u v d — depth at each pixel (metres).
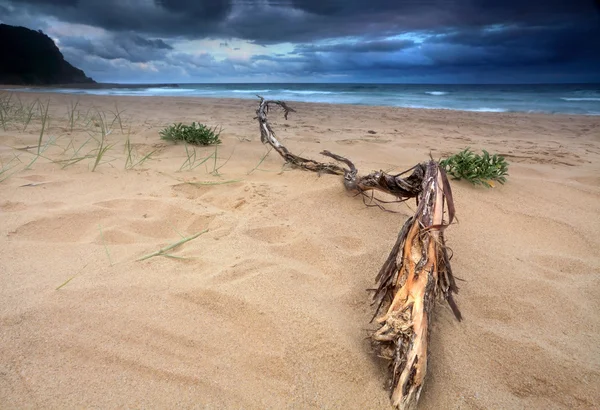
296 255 2.37
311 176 3.70
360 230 2.77
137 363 1.51
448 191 2.02
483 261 2.52
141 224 2.65
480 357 1.72
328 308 1.91
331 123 8.77
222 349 1.62
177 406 1.37
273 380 1.51
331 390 1.50
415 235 1.87
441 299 2.05
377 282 2.03
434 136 7.21
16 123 6.29
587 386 1.59
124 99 13.98
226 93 23.55
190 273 2.11
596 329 1.93
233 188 3.41
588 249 2.82
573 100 17.62
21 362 1.46
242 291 1.95
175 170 3.91
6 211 2.69
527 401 1.53
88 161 4.03
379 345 1.62
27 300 1.78
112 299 1.84
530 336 1.86
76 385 1.40
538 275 2.39
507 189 3.89
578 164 5.27
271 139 4.05
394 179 2.75
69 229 2.53
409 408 1.45
